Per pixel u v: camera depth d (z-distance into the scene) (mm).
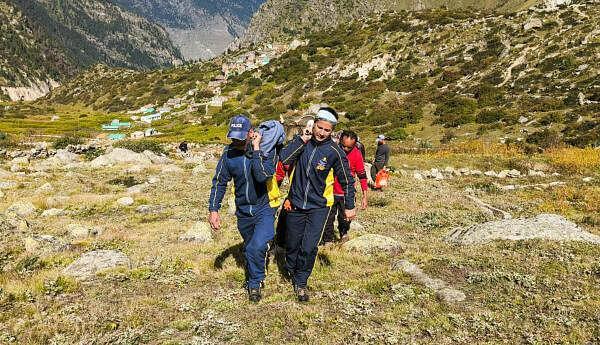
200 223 11352
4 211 14078
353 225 12031
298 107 93312
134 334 5664
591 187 19984
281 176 6797
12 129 92562
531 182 22875
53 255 9312
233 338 5547
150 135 95062
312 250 6625
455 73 76625
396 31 120688
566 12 86250
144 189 18875
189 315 6246
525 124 46812
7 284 7426
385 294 6953
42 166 27594
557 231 9938
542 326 5859
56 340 5566
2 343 5457
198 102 144375
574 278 7387
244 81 149250
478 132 47562
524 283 7188
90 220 13562
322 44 148625
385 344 5477
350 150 9594
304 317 6078
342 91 93125
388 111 66875
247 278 7617
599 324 5809
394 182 21266
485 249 9281
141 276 7871
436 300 6773
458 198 17328
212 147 49219
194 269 8266
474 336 5711
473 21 102625
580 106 47562
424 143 45500
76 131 102688
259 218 6668
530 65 66500
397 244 9641
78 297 6992
